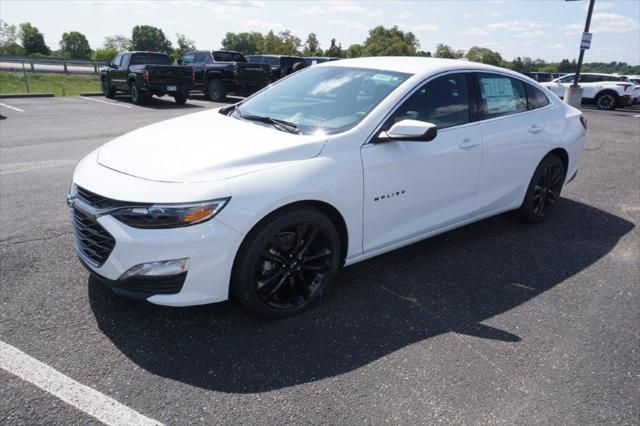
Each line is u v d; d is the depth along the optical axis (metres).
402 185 3.38
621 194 6.14
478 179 3.99
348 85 3.68
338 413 2.28
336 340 2.85
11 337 2.74
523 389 2.49
